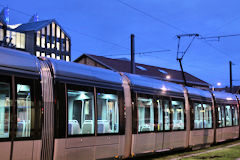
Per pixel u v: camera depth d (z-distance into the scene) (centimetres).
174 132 1338
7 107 681
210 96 1748
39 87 759
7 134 674
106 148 952
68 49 6650
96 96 926
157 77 4006
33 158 730
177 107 1384
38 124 740
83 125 870
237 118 2088
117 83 1034
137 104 1109
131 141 1073
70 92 837
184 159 1188
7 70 698
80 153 855
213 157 1241
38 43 5916
